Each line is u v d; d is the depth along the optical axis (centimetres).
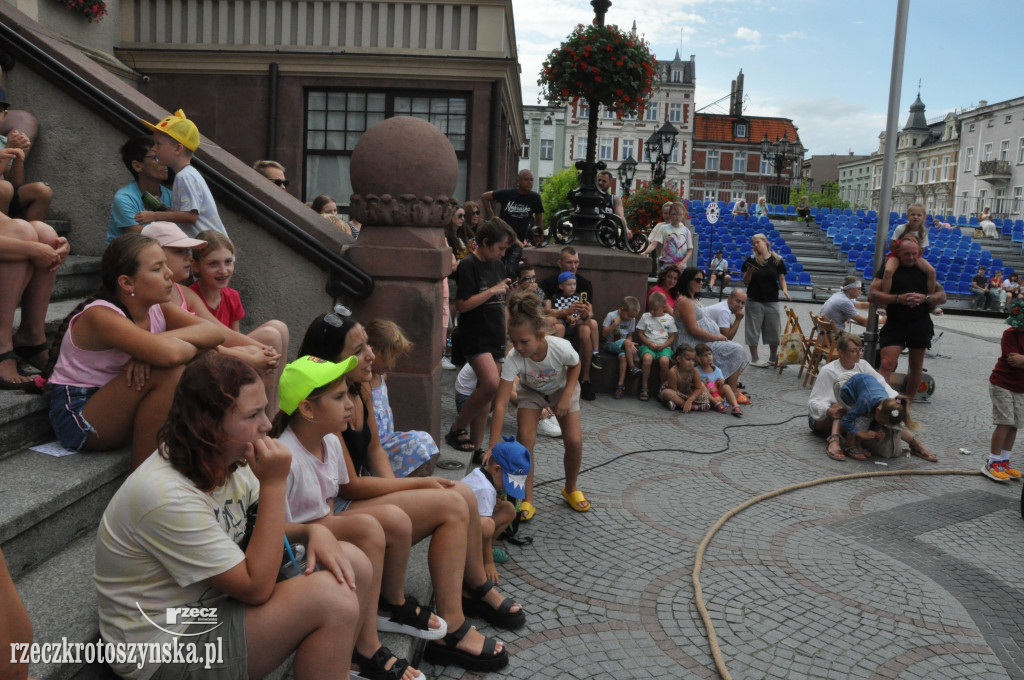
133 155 408
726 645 347
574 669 322
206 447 205
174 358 288
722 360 820
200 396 203
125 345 284
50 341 383
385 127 465
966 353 1311
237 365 208
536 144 6650
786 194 4503
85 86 468
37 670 201
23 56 473
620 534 467
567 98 870
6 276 315
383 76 1224
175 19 1220
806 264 2875
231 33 1220
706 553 446
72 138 484
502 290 525
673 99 6750
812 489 572
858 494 568
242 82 1232
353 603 229
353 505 312
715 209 2053
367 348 328
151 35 1224
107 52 1172
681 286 823
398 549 295
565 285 789
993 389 610
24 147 426
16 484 273
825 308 977
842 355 698
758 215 3472
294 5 1216
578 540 454
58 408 302
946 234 3366
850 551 462
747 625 366
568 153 6675
